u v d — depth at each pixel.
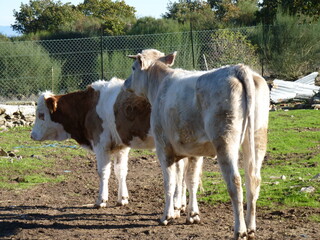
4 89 25.84
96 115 10.44
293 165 12.72
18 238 7.89
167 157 8.06
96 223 8.80
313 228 7.79
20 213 9.75
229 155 6.67
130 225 8.55
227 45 27.17
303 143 15.23
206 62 25.75
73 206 10.31
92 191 11.67
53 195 11.37
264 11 32.03
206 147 7.30
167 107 7.64
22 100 25.77
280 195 9.81
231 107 6.63
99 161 10.25
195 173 8.34
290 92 23.58
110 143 10.27
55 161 14.81
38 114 11.23
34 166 14.11
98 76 26.34
